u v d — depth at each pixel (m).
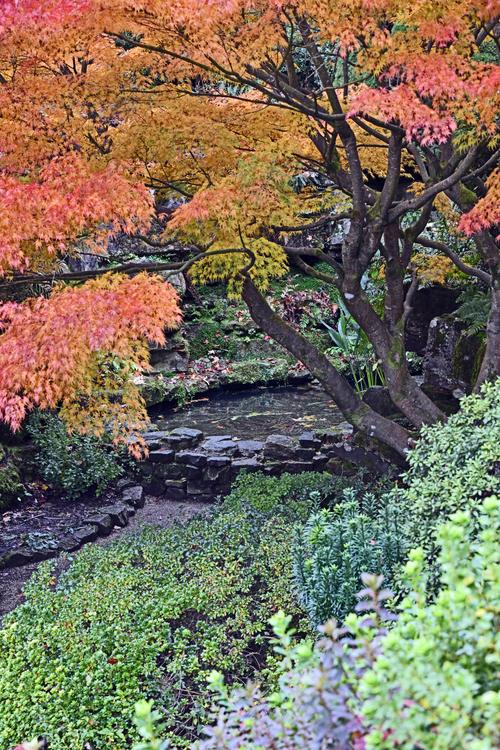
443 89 4.04
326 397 12.20
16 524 7.27
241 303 14.58
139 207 4.18
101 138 5.20
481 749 1.44
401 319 6.30
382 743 1.61
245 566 5.86
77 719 4.17
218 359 13.36
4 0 3.79
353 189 5.60
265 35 4.41
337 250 14.83
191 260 5.10
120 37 4.47
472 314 7.25
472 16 4.56
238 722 2.19
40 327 4.20
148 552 6.18
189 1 3.98
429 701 1.62
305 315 14.53
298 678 1.99
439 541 2.13
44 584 5.87
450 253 6.52
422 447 5.13
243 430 10.09
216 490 8.12
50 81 4.78
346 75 4.94
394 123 5.19
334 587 4.18
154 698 4.37
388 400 7.42
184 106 5.19
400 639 1.83
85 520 7.20
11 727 4.12
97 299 4.11
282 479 7.42
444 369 7.45
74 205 4.05
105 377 6.24
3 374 4.14
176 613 5.15
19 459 8.02
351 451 7.43
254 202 4.55
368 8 4.27
